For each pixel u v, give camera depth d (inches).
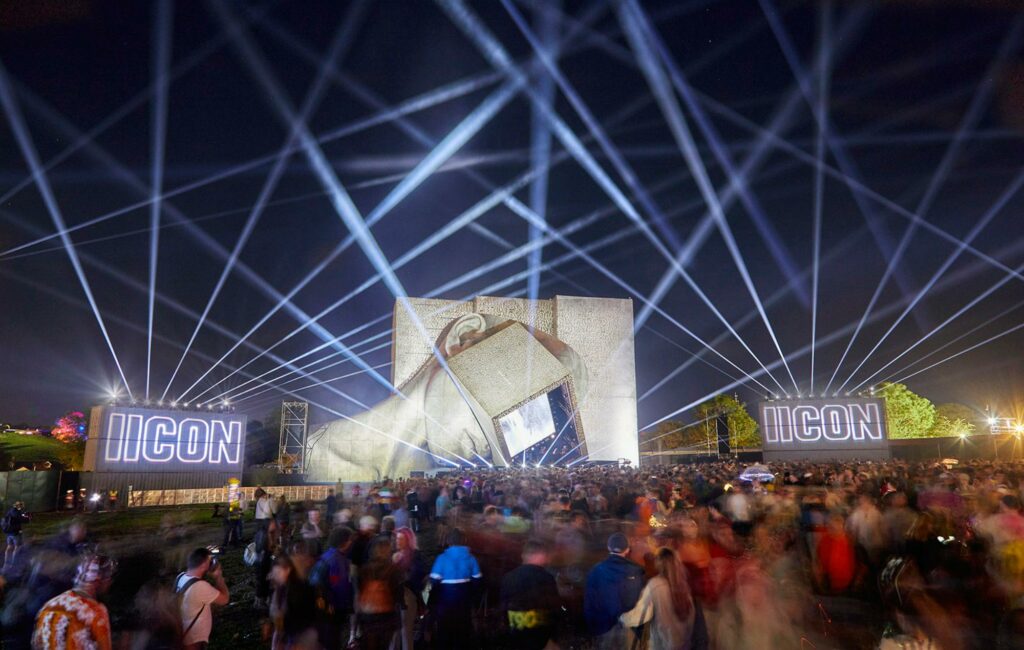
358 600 247.4
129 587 445.1
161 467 1254.3
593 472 1211.2
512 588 232.2
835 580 340.5
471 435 1882.4
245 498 1317.7
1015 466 917.8
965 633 250.8
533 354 1909.4
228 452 1347.2
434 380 1936.5
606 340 2383.1
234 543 745.0
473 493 961.5
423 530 832.3
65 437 2210.9
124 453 1214.3
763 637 255.4
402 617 288.8
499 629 321.1
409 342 2282.2
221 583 247.8
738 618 261.4
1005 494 323.6
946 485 527.8
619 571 231.8
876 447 1594.5
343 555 264.7
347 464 1870.1
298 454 1870.1
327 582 253.3
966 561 286.0
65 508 1138.7
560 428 1948.8
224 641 352.8
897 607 238.2
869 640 285.3
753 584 261.3
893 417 2610.7
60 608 170.6
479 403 1838.1
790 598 317.7
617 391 2345.0
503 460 1824.6
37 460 1987.0
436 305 2327.8
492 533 382.3
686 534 280.2
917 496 522.0
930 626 227.0
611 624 227.0
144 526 895.1
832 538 348.2
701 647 220.4
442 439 1879.9
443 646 263.3
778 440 1630.2
